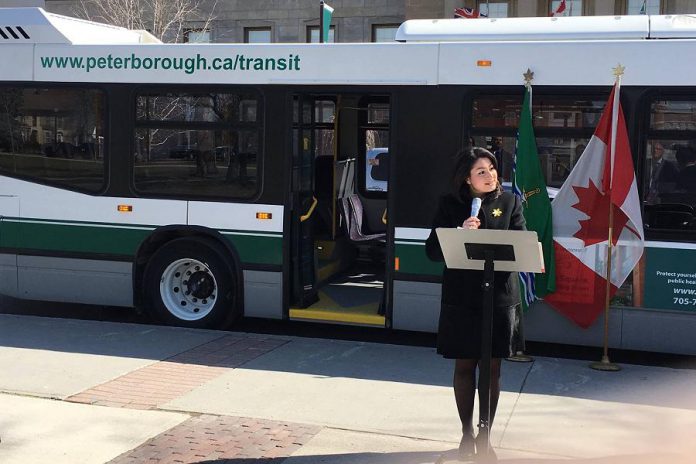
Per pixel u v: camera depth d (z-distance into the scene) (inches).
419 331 303.9
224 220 304.7
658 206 258.8
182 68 306.0
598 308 262.4
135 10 781.3
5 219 329.1
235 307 306.8
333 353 272.8
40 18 319.3
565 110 267.1
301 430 196.9
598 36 267.0
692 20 262.4
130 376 243.4
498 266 160.1
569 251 263.9
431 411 212.8
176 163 308.8
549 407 217.3
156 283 315.6
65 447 185.0
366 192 387.2
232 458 178.1
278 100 296.8
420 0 804.0
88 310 356.2
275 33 896.3
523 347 176.9
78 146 319.3
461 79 276.4
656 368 258.7
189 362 259.8
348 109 375.6
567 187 263.0
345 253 370.6
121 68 312.2
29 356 264.7
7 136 326.6
